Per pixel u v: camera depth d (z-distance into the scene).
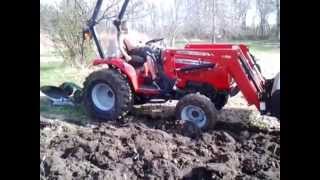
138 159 5.30
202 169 4.97
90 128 6.59
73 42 11.05
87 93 7.23
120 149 5.54
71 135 6.14
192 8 13.37
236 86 6.98
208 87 6.80
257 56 11.60
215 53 6.61
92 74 7.20
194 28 13.37
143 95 7.21
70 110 7.66
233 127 6.69
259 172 4.96
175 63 6.90
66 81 9.47
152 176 4.91
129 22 12.16
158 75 7.03
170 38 12.88
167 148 5.61
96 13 7.38
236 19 13.64
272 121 6.92
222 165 5.05
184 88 6.93
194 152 5.54
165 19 13.10
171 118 7.12
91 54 10.92
